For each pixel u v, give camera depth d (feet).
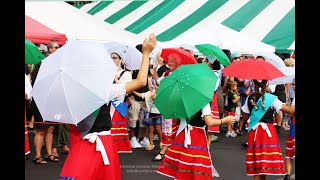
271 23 56.44
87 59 19.10
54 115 18.71
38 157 38.09
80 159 19.45
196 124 24.11
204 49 42.96
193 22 58.18
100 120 19.80
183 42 49.60
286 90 55.11
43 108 18.88
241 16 57.82
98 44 20.17
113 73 19.43
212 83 23.52
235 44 48.93
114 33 49.78
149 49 20.33
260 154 29.30
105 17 61.77
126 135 36.99
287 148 32.96
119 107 36.45
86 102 18.58
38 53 37.11
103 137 19.89
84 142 19.67
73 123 18.47
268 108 29.09
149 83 43.70
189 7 60.85
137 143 46.60
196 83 23.21
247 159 29.96
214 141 51.60
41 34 41.16
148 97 43.88
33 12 46.70
